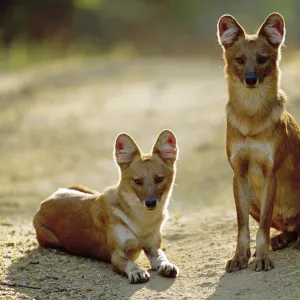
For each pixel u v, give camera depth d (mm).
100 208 10281
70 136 24219
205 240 11328
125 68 43156
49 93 33938
